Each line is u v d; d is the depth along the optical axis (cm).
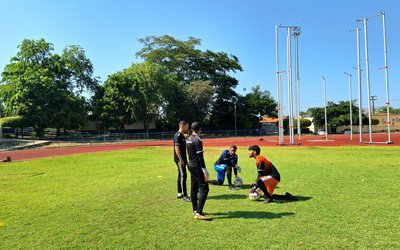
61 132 5106
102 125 6044
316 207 680
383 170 1155
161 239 532
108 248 504
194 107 6278
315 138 4669
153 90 5566
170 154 2266
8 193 938
